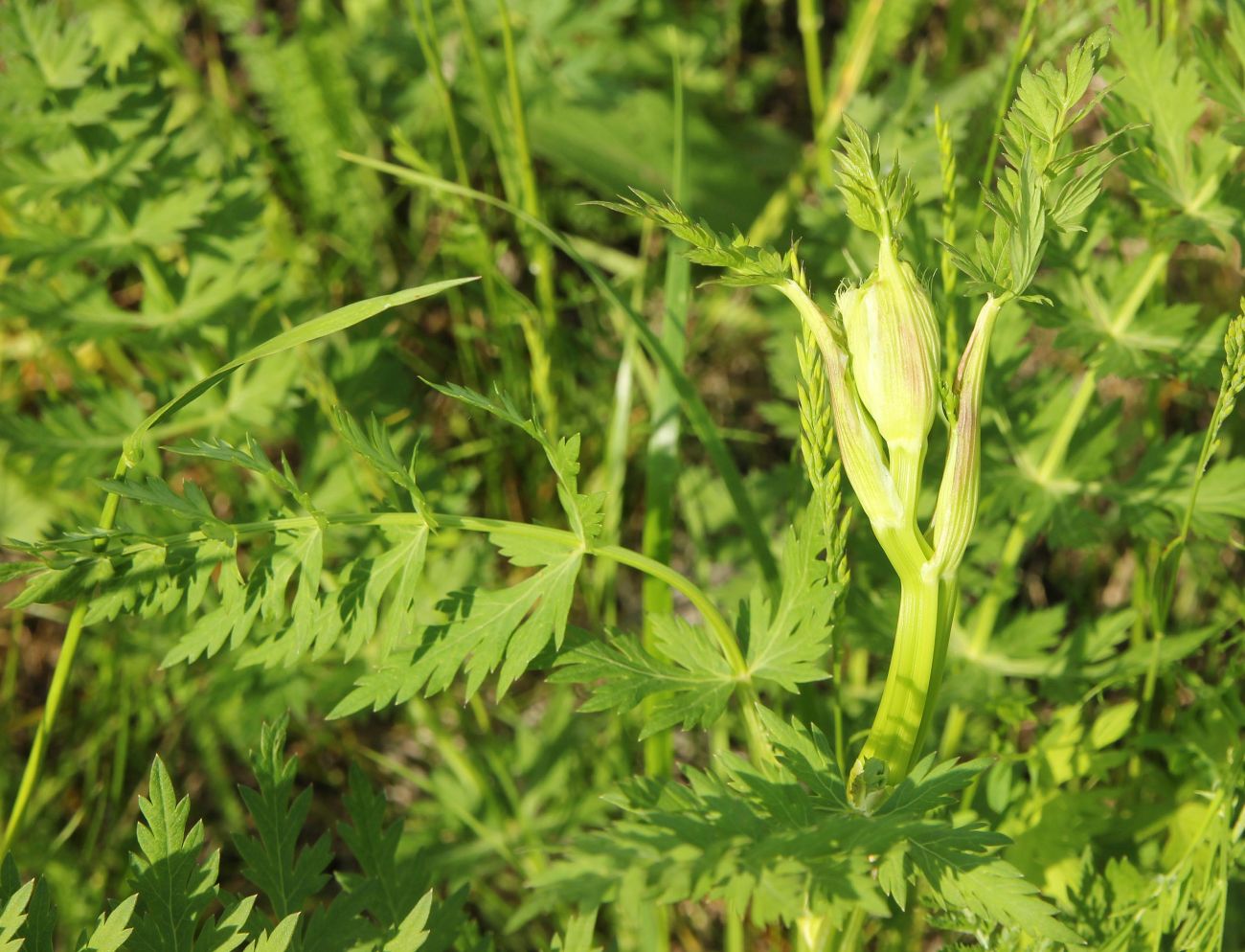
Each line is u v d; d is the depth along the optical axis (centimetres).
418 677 145
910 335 131
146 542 142
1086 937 183
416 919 151
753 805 135
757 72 376
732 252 132
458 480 270
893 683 145
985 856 125
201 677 270
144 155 244
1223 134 185
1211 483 214
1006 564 227
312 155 306
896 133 262
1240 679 239
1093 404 314
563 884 115
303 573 147
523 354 300
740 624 160
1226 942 207
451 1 337
